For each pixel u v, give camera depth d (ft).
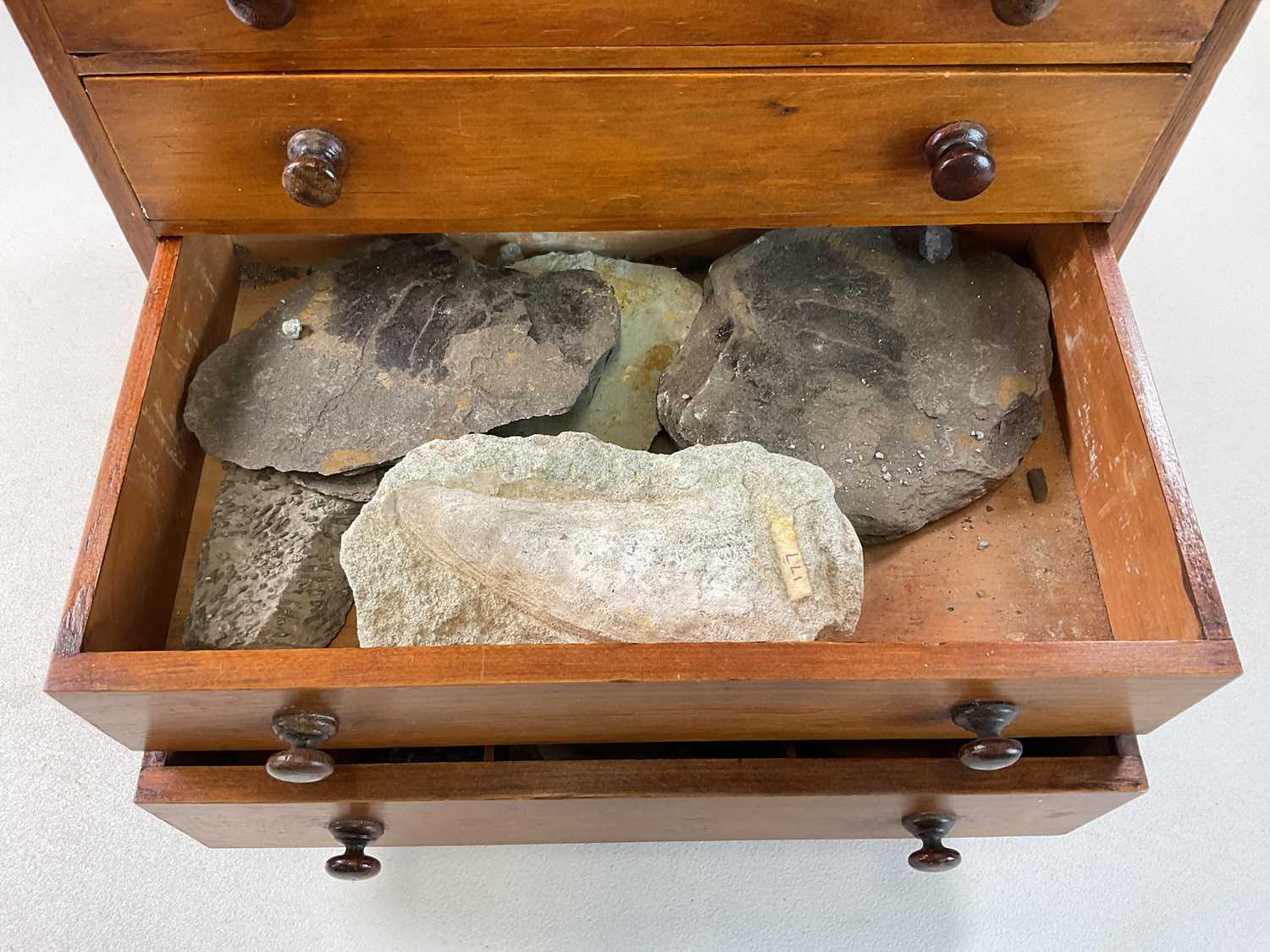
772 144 1.62
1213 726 2.11
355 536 1.61
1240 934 1.96
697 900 1.97
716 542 1.56
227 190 1.67
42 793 2.00
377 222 1.73
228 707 1.43
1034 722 1.59
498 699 1.42
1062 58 1.55
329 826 1.74
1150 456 1.66
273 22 1.40
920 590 1.87
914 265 1.97
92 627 1.51
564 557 1.54
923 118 1.60
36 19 1.46
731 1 1.45
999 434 1.89
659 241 2.09
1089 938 1.96
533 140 1.60
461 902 1.96
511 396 1.87
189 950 1.91
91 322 2.39
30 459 2.25
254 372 1.88
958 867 2.01
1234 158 2.64
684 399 1.91
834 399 1.90
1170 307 2.46
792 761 1.65
